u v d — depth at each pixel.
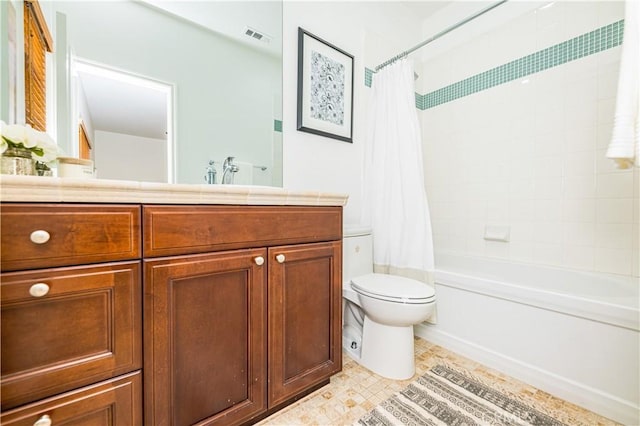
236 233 0.89
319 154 1.76
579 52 1.64
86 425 0.66
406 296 1.22
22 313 0.58
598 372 1.11
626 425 1.03
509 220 1.93
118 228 0.69
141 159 1.24
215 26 1.42
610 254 1.55
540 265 1.78
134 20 1.22
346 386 1.26
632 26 0.93
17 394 0.58
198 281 0.83
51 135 1.04
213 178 1.42
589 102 1.61
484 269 2.00
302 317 1.09
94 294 0.66
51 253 0.61
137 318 0.72
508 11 1.93
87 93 1.12
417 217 1.68
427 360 1.49
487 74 2.04
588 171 1.62
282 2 1.58
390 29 2.14
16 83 0.96
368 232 1.72
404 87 1.76
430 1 2.20
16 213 0.57
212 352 0.86
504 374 1.36
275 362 1.01
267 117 1.56
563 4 1.70
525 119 1.85
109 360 0.68
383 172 1.85
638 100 0.92
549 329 1.24
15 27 0.95
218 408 0.88
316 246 1.12
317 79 1.71
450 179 2.26
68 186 0.62
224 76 1.44
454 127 2.23
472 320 1.51
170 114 1.31
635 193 1.47
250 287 0.93
